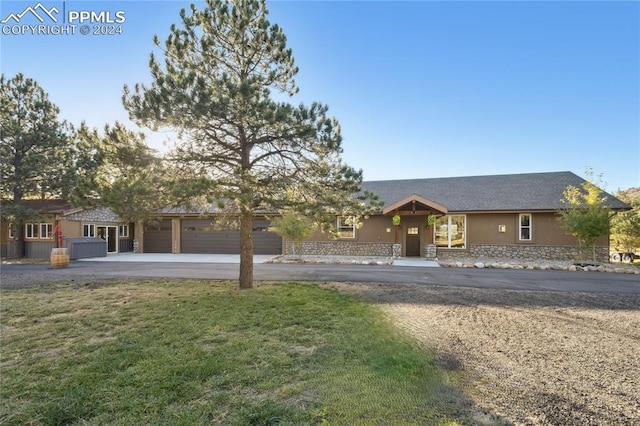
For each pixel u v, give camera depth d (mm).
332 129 6859
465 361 4012
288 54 7699
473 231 17641
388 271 12414
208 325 5332
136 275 11320
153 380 3420
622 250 18344
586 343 4684
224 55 7688
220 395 3115
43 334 4961
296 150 7457
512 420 2719
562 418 2756
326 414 2779
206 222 21516
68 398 3064
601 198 15938
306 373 3594
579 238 15078
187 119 6258
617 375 3621
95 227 20422
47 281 9938
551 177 19484
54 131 18250
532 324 5625
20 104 17984
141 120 6520
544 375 3617
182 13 7309
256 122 6430
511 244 17062
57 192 18969
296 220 15000
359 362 3908
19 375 3566
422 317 6027
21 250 18766
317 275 11320
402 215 17891
